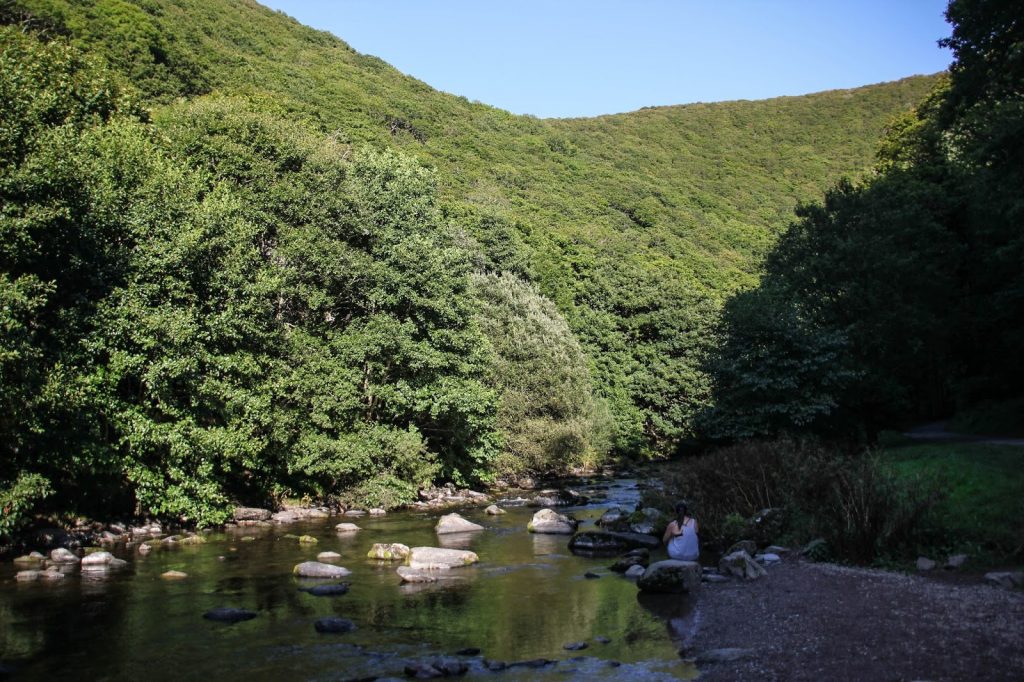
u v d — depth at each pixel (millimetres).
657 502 23109
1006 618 10578
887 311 35625
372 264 29766
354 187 32094
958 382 44625
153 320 19922
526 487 37625
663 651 10359
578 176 109438
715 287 84125
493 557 17875
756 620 11500
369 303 30250
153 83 52219
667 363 60938
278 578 15156
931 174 44688
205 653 10328
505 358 40875
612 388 59719
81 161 19438
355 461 26328
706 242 100438
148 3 68812
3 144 17734
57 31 45562
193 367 20641
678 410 58375
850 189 41938
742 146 156500
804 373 27531
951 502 17000
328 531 21672
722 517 19328
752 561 14984
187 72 56938
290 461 25672
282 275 26641
